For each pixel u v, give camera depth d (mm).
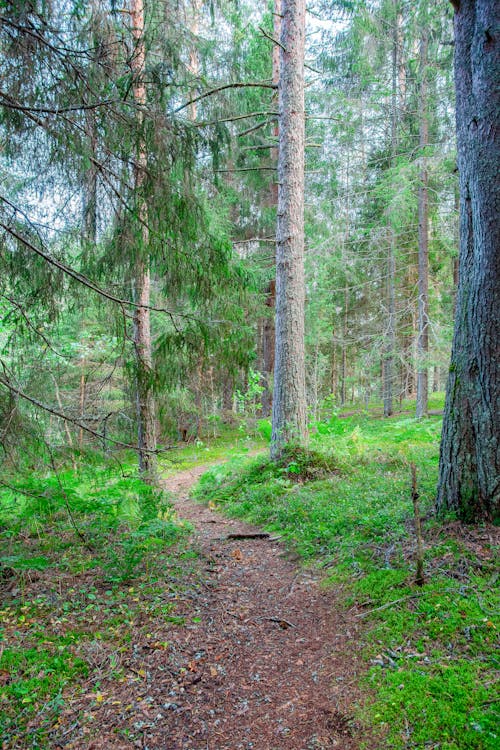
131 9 6289
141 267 5281
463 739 2180
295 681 2898
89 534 5266
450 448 4219
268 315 14320
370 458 8406
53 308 4918
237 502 7551
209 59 6891
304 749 2342
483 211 3885
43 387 4926
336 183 15148
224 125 5387
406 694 2531
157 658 3137
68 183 4547
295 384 8500
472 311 4051
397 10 13930
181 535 5777
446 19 12086
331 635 3338
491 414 3941
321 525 5379
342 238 14336
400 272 19297
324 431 10703
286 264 8484
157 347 5746
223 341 5641
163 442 7152
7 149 4379
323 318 18609
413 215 13430
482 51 3844
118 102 4273
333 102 13570
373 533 4680
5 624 3484
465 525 4027
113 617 3646
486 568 3430
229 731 2518
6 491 5020
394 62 15820
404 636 3023
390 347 17219
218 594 4172
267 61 14461
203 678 2965
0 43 3777
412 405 21703
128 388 5297
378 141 16969
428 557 3793
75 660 3076
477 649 2738
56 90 4055
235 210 15352
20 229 4516
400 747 2225
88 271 5223
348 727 2432
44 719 2570
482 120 3873
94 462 4660
